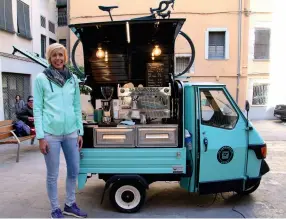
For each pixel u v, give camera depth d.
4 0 10.90
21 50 3.98
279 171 5.63
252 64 15.08
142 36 4.12
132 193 3.70
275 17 14.84
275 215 3.66
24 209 3.84
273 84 15.27
